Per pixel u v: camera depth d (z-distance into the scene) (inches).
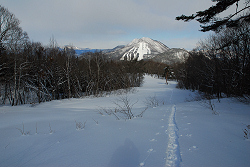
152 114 250.2
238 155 91.7
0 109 375.9
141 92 989.8
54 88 819.4
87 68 1017.5
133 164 87.5
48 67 775.1
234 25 208.5
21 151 118.6
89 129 169.2
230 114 202.8
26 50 743.7
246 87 330.6
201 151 99.6
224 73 417.1
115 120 211.9
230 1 182.5
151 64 3838.6
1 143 136.6
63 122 208.2
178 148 106.3
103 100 649.0
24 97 787.4
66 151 112.7
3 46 603.5
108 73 1125.1
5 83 713.6
